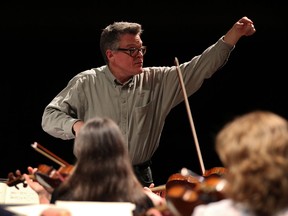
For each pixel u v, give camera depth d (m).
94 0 10.42
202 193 3.95
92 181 4.61
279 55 10.88
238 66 11.22
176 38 10.59
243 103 11.38
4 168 11.50
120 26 6.78
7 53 10.77
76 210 4.14
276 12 10.34
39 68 10.93
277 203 3.31
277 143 3.33
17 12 10.42
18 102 11.20
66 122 6.52
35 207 4.26
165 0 10.43
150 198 4.77
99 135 4.65
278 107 11.18
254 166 3.30
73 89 6.89
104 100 6.86
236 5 10.36
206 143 11.78
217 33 10.49
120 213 4.14
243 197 3.34
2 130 11.33
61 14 10.48
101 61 10.86
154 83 6.94
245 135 3.39
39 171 5.49
